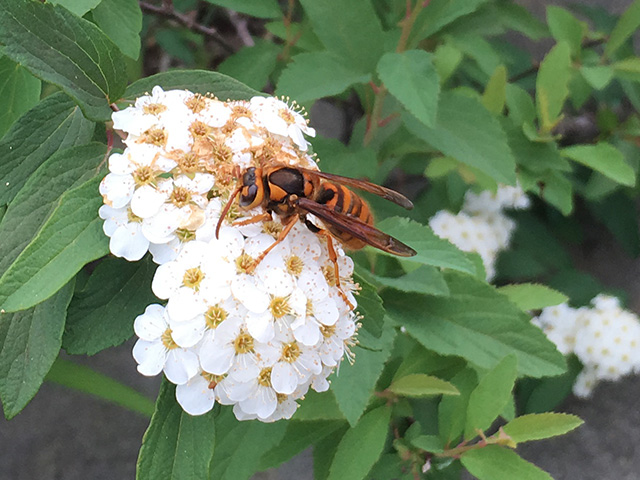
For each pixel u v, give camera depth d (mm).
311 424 156
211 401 101
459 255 137
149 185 101
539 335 146
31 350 102
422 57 152
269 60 200
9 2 98
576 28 209
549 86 184
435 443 149
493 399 138
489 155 170
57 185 108
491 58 204
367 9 162
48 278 93
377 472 156
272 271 100
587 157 187
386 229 141
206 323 98
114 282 114
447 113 172
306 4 162
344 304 109
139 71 218
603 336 211
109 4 139
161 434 101
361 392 130
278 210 106
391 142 198
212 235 100
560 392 220
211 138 108
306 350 103
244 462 145
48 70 103
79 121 119
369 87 188
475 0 171
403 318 149
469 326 148
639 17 198
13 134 115
